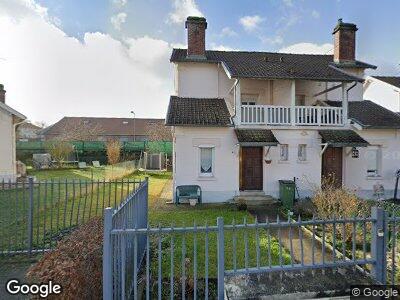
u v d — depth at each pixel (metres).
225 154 13.42
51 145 30.69
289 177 13.89
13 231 8.06
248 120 13.55
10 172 17.98
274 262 6.25
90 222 5.41
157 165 28.50
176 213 11.12
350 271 4.54
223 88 15.70
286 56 17.62
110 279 3.75
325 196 9.02
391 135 14.30
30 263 6.02
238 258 6.40
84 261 3.78
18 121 18.64
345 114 14.09
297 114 13.91
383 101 20.58
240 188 13.94
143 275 5.46
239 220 10.20
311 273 4.45
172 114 13.41
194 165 13.27
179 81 15.55
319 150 14.00
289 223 4.25
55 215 10.03
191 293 4.78
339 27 16.95
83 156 33.75
